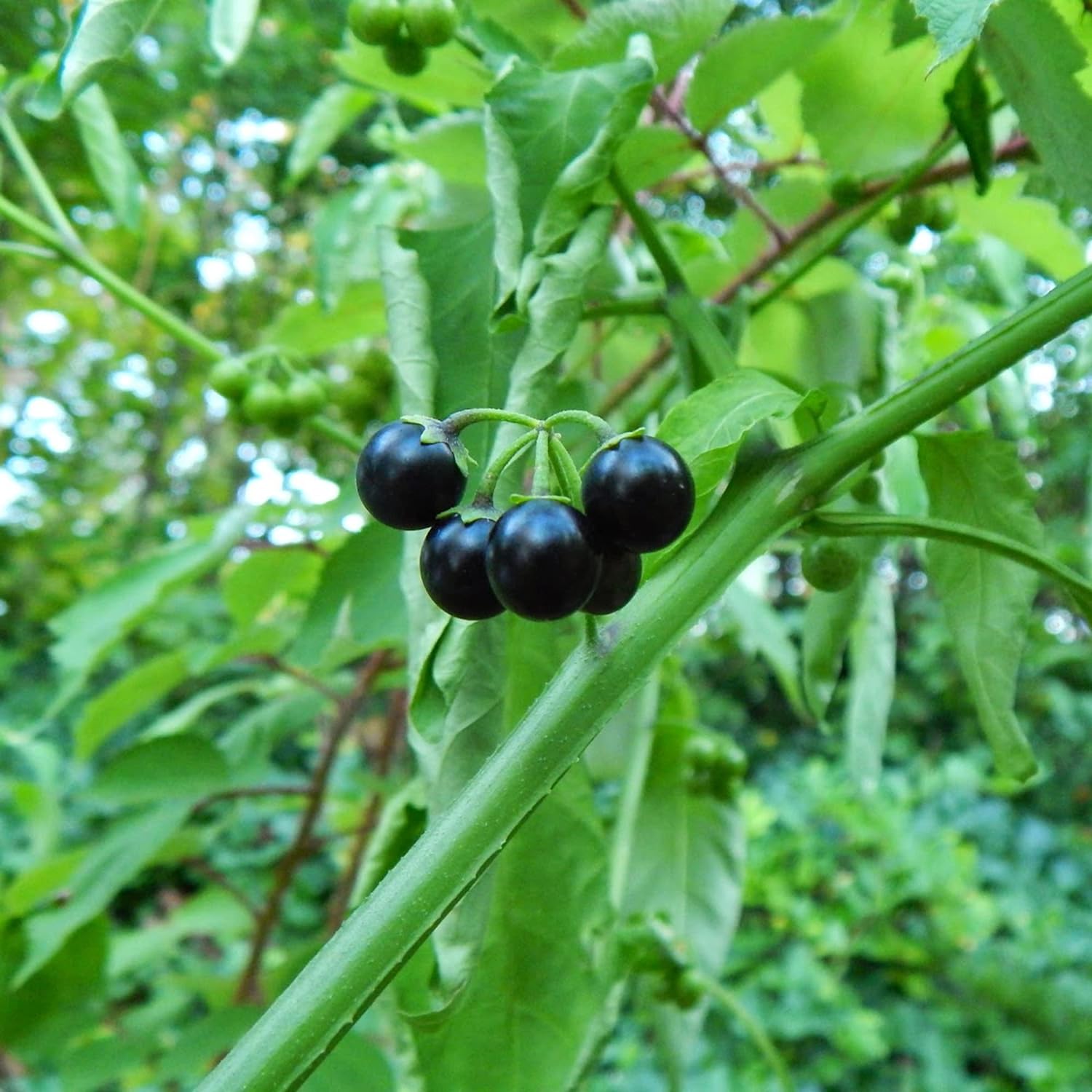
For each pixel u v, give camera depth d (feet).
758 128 0.77
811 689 0.54
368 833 0.81
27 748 0.87
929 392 0.34
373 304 0.72
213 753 0.74
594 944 0.47
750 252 0.67
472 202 0.66
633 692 0.32
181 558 0.71
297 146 0.81
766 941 2.12
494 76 0.54
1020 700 3.04
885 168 0.58
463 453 0.30
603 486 0.28
